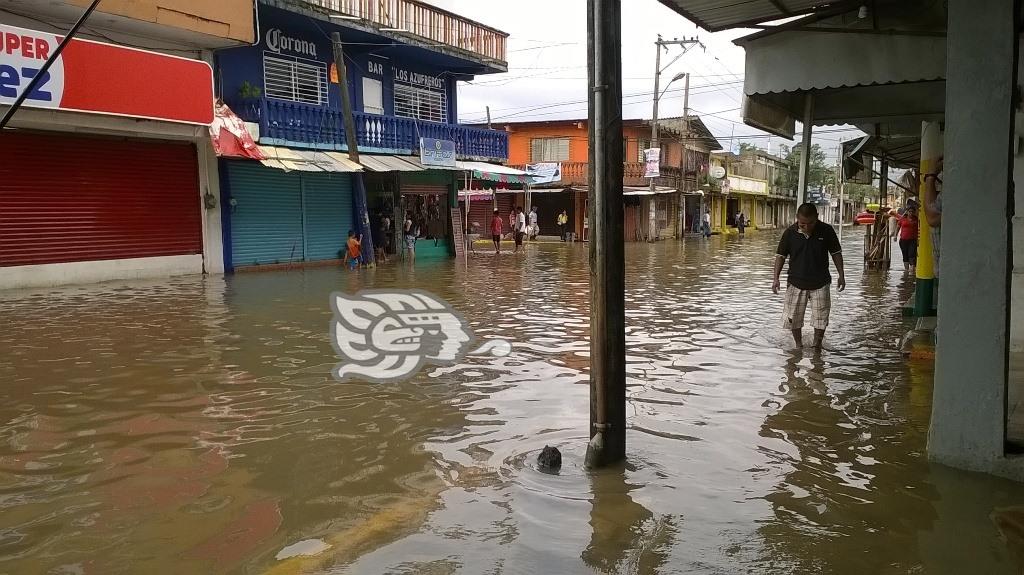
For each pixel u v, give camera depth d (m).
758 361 7.06
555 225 37.12
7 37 11.33
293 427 4.98
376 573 3.00
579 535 3.34
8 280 13.09
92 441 4.69
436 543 3.26
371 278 15.80
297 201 19.06
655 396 5.76
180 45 15.26
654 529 3.41
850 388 5.99
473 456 4.41
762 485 3.93
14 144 13.02
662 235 40.94
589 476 4.06
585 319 9.85
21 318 9.74
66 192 13.85
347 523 3.47
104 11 12.84
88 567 3.05
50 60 5.56
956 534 3.33
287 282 14.80
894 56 6.49
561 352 7.57
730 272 17.73
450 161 22.03
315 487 3.93
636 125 38.00
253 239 17.81
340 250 20.61
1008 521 3.46
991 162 3.81
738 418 5.17
